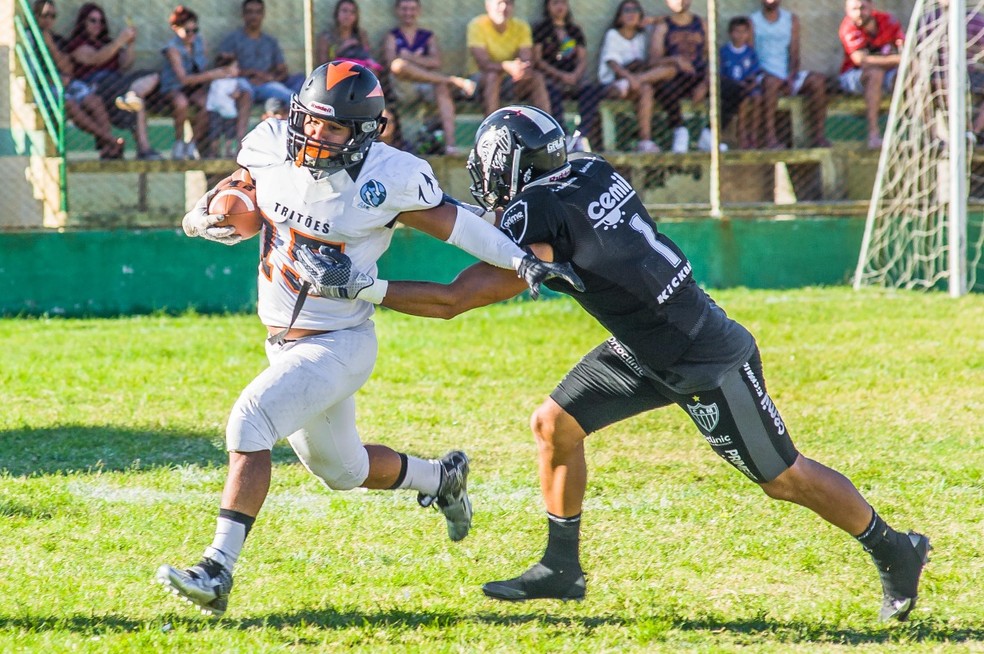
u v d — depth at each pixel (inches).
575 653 543.8
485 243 557.6
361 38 1969.7
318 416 616.1
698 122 2165.4
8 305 1905.8
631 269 557.3
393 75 1961.1
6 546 700.0
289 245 583.5
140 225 1946.4
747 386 576.1
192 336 1614.2
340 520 770.8
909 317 1692.9
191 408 1135.6
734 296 1966.0
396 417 1095.0
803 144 2155.5
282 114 1530.5
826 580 653.3
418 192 567.8
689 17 2065.7
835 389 1210.0
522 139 565.9
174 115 1931.6
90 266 1919.3
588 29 2081.7
